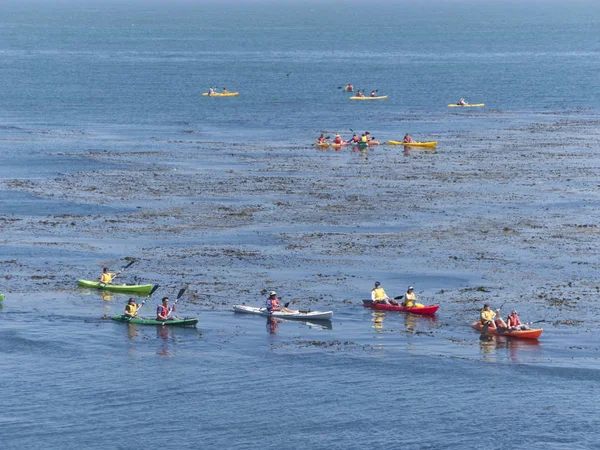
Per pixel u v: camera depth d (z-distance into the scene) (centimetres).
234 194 12356
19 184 12756
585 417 5900
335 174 13800
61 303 8006
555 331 7400
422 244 10000
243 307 7862
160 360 6769
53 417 5844
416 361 6769
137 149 15762
